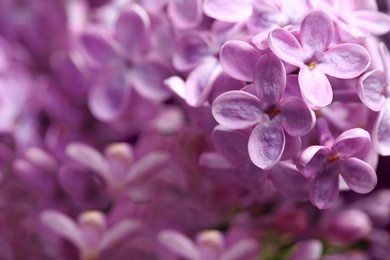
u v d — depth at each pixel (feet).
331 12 0.69
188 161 0.80
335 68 0.66
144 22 0.78
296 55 0.66
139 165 0.81
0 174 0.87
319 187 0.67
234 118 0.67
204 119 0.72
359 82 0.66
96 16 0.87
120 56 0.81
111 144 0.84
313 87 0.65
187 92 0.71
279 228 0.81
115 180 0.82
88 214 0.81
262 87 0.66
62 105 0.88
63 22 0.94
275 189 0.74
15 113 0.90
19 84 0.90
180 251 0.79
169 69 0.79
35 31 0.94
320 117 0.69
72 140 0.87
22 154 0.88
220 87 0.69
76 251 0.84
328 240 0.83
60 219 0.82
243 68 0.67
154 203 0.82
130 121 0.85
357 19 0.69
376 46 0.70
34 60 0.94
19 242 0.86
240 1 0.71
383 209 0.85
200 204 0.81
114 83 0.81
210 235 0.79
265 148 0.66
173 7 0.75
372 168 0.67
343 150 0.66
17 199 0.86
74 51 0.87
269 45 0.65
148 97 0.80
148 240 0.82
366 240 0.86
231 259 0.79
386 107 0.68
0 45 0.92
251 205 0.80
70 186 0.83
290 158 0.67
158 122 0.83
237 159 0.71
